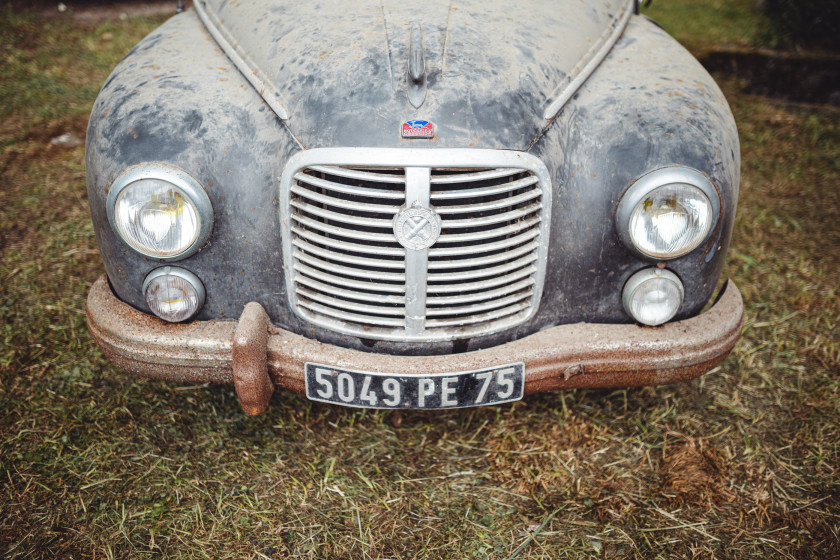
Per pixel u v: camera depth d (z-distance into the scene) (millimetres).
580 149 2033
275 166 1981
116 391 2654
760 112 5328
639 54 2443
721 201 2018
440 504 2260
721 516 2229
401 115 1905
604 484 2342
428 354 2088
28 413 2520
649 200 1944
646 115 2070
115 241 2010
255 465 2367
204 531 2127
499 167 1866
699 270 2086
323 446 2465
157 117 2010
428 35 2131
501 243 1928
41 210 3760
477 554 2094
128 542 2076
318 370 2035
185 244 1943
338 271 1962
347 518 2197
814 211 4055
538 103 2027
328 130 1923
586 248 2045
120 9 7230
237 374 1969
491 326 2074
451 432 2549
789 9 5562
